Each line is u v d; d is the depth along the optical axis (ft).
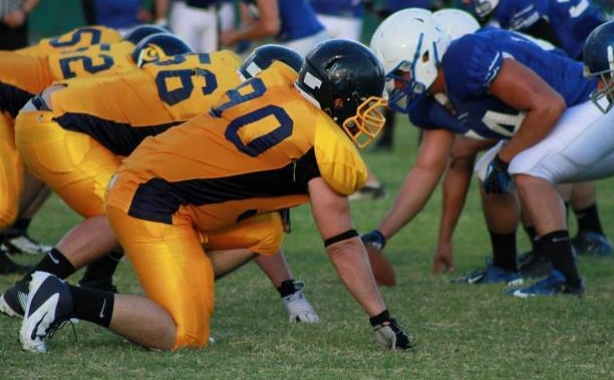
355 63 47.65
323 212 47.29
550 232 60.85
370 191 98.63
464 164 68.95
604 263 72.13
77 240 52.90
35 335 47.24
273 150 47.19
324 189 47.24
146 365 45.91
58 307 46.75
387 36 60.64
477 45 59.98
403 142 138.00
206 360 46.85
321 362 46.96
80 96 55.31
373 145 133.08
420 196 65.31
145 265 48.06
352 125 48.57
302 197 48.80
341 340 51.11
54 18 201.57
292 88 48.75
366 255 48.11
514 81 59.36
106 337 50.83
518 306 58.90
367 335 52.11
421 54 60.23
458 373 45.47
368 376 44.86
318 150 46.80
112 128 55.01
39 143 54.90
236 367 45.88
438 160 65.16
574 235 81.76
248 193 48.26
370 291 47.85
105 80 56.08
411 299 61.21
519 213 65.98
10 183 59.82
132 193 48.19
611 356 48.52
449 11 68.69
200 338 48.62
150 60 60.80
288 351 48.93
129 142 55.06
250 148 47.47
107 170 54.44
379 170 114.32
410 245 80.48
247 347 49.52
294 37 103.14
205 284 48.37
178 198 48.21
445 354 48.60
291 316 55.88
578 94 61.05
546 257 61.72
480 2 74.43
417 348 49.52
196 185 48.06
